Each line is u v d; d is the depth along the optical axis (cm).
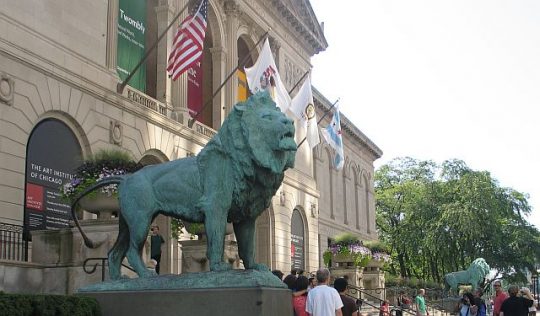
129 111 2411
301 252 4091
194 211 763
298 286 1052
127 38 2556
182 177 773
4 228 1750
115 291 739
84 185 1348
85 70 2178
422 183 6400
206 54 3412
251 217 783
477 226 5550
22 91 1895
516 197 6084
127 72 2547
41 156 1959
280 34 4059
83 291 752
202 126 3025
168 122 2669
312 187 4359
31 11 1967
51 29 2048
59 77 2047
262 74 2916
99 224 1322
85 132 2145
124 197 793
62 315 668
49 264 1362
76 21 2172
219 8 3322
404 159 7456
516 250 5828
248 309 683
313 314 953
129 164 1398
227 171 754
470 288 4438
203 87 3359
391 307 3203
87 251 1323
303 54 4466
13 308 613
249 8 3603
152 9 2944
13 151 1839
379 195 7238
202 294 702
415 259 6369
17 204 1831
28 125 1908
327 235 4997
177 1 2875
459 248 5747
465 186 5822
